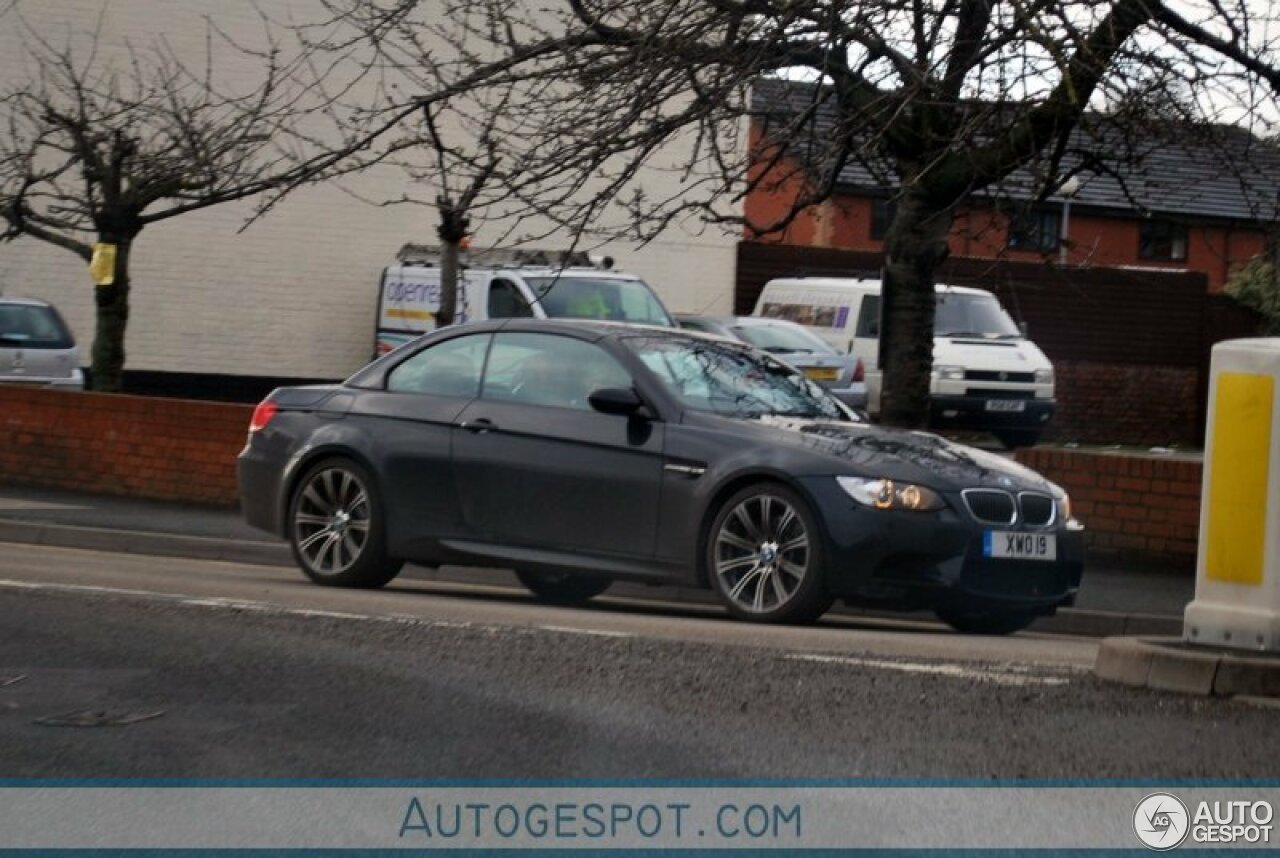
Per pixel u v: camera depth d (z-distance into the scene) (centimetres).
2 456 1989
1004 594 1020
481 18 3080
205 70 3322
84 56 3288
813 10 1270
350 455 1174
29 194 2227
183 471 1875
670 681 764
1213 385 766
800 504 1003
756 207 3950
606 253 3466
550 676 776
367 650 838
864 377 2692
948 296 2838
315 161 1513
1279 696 731
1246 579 757
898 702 721
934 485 1003
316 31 3334
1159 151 1483
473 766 626
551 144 1380
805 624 1013
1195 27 1301
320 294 3447
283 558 1502
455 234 1788
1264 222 1391
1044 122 1331
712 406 1087
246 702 728
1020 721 688
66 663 809
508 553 1109
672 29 1304
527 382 1130
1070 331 3581
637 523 1062
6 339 2478
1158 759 628
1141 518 1473
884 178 1471
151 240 3375
